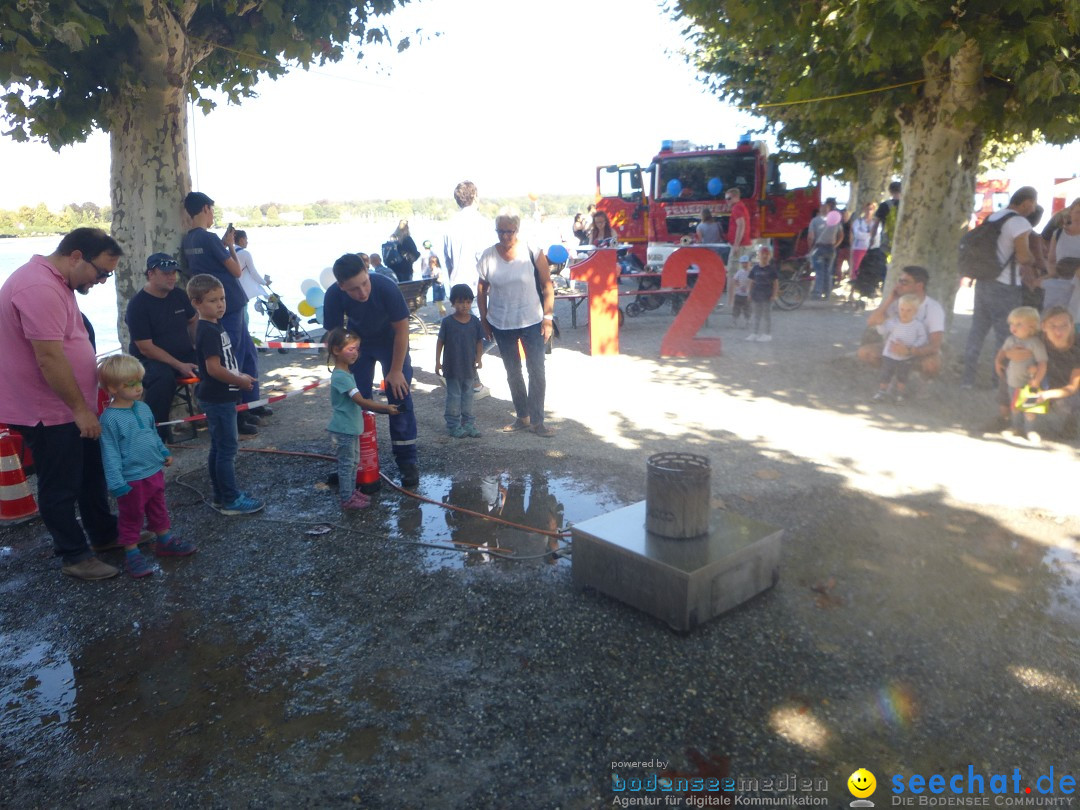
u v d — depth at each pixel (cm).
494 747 258
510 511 460
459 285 593
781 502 447
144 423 396
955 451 532
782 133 1389
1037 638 306
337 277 461
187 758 259
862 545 391
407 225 1152
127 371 380
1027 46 565
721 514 366
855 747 251
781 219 1485
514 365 607
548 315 600
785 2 634
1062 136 622
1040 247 622
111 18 573
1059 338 536
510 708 277
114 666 318
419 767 250
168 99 634
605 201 1589
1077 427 557
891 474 490
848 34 643
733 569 326
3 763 262
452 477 523
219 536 442
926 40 589
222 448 461
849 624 320
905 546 389
